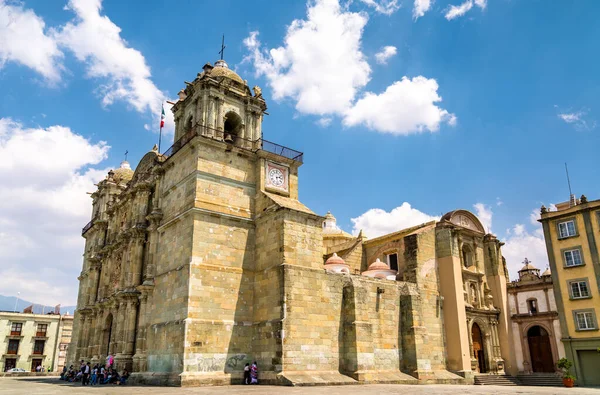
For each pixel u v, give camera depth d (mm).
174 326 35781
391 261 54594
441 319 48812
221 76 44000
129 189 51812
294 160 43812
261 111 46156
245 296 38125
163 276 39906
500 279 55906
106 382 40875
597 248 49250
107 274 54281
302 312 36469
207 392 27453
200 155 39000
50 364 96500
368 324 39719
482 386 40375
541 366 53438
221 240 38062
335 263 49094
